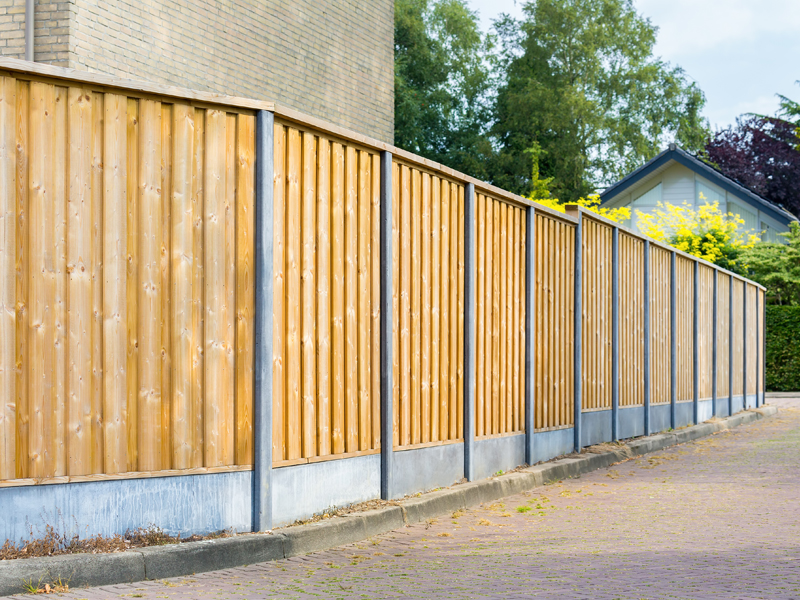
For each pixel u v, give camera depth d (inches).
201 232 249.0
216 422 249.9
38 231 225.5
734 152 1892.2
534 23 1877.5
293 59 533.6
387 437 314.2
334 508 288.2
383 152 318.7
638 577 226.1
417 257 339.9
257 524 254.5
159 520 239.1
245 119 256.8
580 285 491.8
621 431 560.7
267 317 257.1
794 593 208.4
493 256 400.8
